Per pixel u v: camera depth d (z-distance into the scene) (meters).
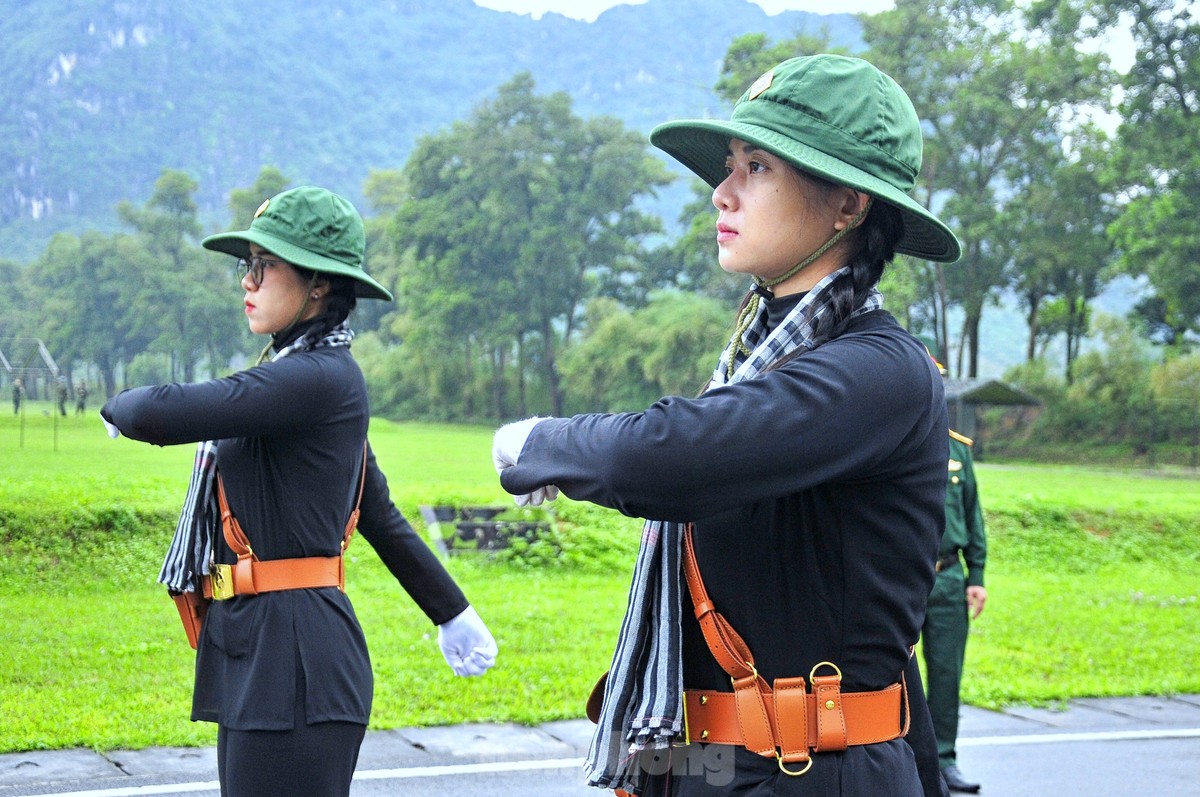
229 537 2.96
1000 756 6.17
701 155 2.07
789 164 1.85
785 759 1.76
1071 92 54.09
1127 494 23.44
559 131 80.94
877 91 1.83
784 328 1.82
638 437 1.67
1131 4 49.72
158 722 5.95
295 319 3.15
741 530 1.78
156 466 20.38
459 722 6.31
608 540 12.55
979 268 56.94
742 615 1.79
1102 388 51.16
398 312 99.75
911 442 1.76
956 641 5.68
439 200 80.69
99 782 5.02
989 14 56.16
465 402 81.00
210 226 128.62
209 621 3.01
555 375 79.00
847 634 1.77
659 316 64.62
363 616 8.90
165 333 104.62
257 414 2.88
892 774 1.79
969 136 55.81
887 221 1.88
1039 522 15.85
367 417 3.17
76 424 40.97
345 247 3.18
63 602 9.26
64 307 109.88
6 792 4.86
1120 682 8.05
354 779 5.29
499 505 13.20
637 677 1.85
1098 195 55.28
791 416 1.67
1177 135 47.94
